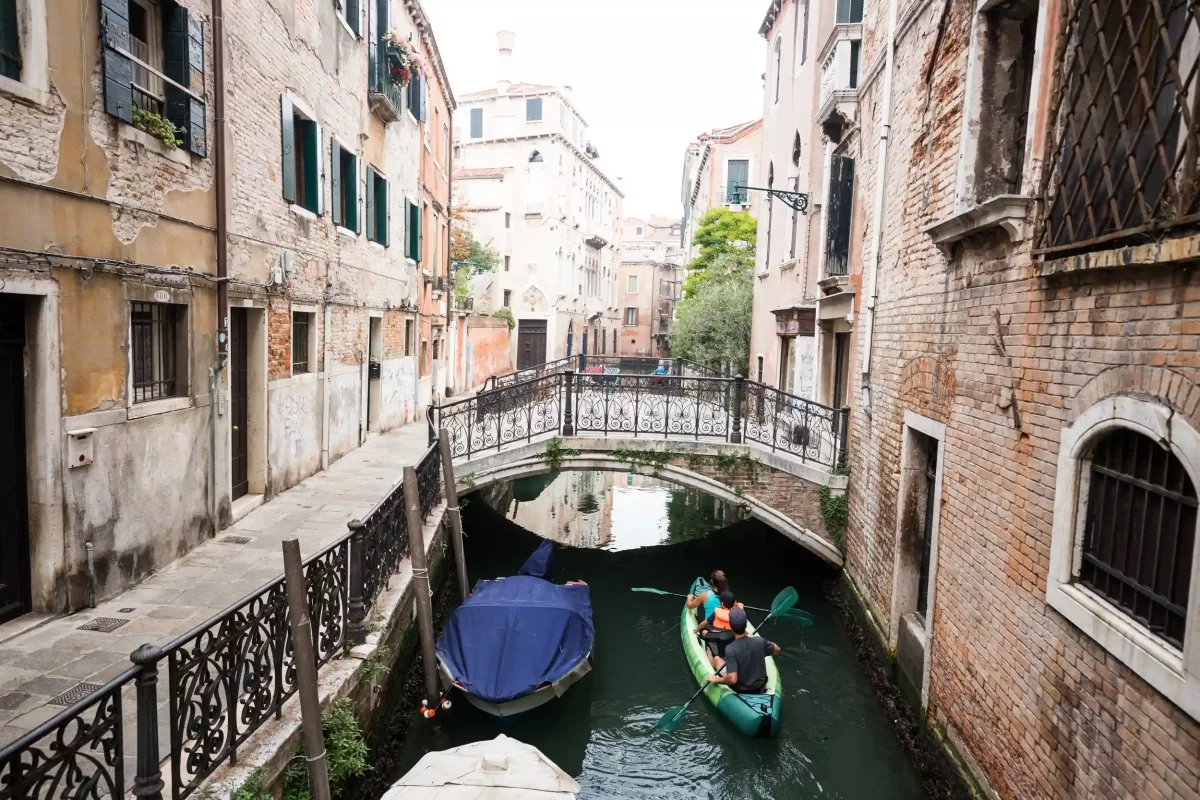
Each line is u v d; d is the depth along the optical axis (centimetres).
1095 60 384
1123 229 340
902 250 715
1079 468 390
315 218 998
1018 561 448
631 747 679
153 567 611
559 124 3359
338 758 430
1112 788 345
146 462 600
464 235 2977
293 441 945
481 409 1063
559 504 1673
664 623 976
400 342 1516
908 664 659
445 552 943
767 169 1616
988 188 537
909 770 610
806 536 979
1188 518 313
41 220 479
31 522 503
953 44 581
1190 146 297
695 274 2402
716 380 1062
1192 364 300
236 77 746
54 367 497
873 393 823
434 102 1812
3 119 444
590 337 3966
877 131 830
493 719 665
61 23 490
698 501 1716
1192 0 304
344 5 1091
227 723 367
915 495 687
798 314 1192
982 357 508
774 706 673
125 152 562
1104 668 356
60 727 258
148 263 599
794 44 1377
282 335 898
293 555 407
